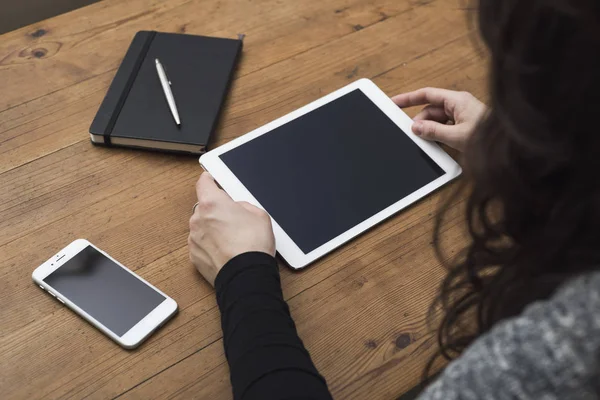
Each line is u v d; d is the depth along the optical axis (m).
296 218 0.98
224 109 1.12
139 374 0.85
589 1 0.45
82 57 1.17
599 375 0.48
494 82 0.55
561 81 0.49
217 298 0.88
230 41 1.20
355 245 0.97
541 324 0.50
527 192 0.58
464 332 0.82
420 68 1.20
